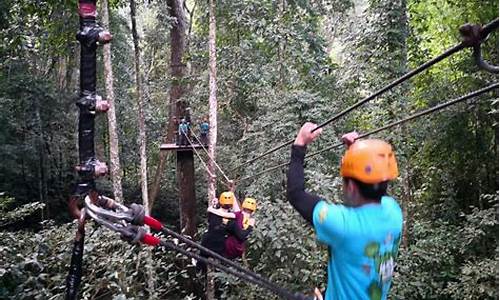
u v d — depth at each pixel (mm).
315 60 13438
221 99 13195
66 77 18359
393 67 10680
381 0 10883
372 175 1697
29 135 16516
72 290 2250
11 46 13031
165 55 17500
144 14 19594
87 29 2150
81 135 2205
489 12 11094
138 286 7715
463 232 9570
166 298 9531
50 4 10102
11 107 16094
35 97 16328
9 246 6840
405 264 9094
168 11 13438
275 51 13242
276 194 10461
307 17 14266
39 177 16750
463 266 8836
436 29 12469
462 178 11750
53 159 17719
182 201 12883
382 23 10828
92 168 2199
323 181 8352
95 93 2199
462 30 1846
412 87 11508
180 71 13617
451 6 11711
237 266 2340
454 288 8641
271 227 7945
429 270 9367
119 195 9695
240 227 6855
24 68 16406
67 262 6973
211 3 9969
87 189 2207
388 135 10555
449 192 11469
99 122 17641
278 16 12914
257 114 12969
